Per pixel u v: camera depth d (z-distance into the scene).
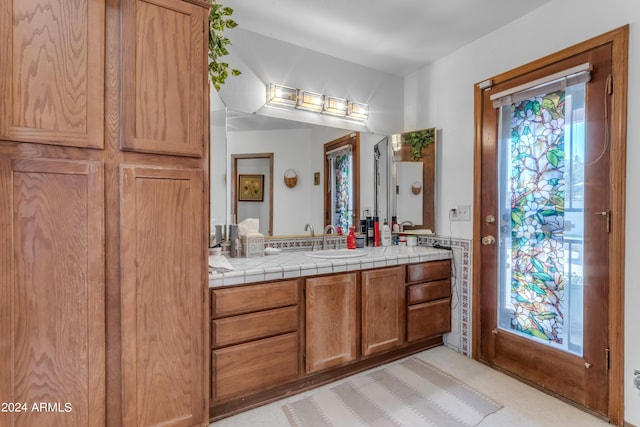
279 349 1.80
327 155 2.67
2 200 1.09
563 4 1.87
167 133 1.35
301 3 2.00
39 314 1.15
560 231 1.90
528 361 2.05
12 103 1.09
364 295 2.12
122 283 1.29
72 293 1.20
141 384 1.33
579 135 1.80
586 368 1.76
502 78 2.20
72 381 1.21
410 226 2.86
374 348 2.16
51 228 1.16
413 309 2.35
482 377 2.14
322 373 2.06
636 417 1.58
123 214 1.28
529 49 2.05
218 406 1.72
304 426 1.65
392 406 1.82
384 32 2.32
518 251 2.13
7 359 1.11
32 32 1.12
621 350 1.62
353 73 2.78
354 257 2.20
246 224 2.29
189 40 1.40
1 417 1.11
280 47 2.45
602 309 1.70
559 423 1.66
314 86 2.59
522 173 2.11
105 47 1.24
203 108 1.45
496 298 2.25
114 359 1.28
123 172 1.27
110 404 1.28
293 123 2.52
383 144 2.95
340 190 2.72
